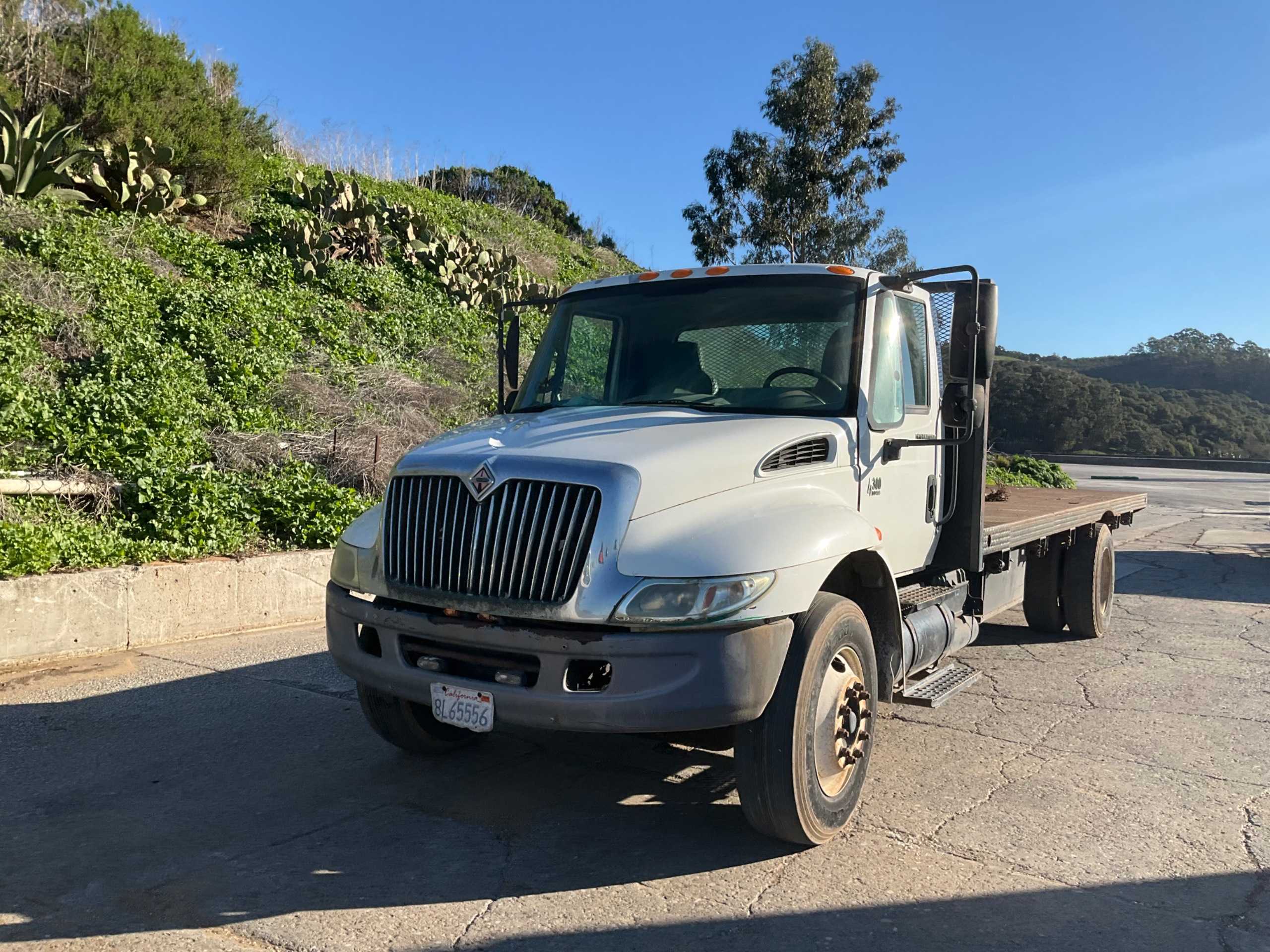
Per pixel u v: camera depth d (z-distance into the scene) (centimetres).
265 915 359
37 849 412
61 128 1465
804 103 3002
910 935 349
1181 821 458
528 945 340
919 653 530
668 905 371
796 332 495
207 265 1452
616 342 532
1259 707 657
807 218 3025
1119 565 1417
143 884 382
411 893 379
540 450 411
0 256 1133
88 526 802
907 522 525
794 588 389
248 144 1877
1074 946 344
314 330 1402
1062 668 766
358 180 2397
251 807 463
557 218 3616
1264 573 1345
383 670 427
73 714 592
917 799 484
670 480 395
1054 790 497
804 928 354
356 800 476
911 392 536
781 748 396
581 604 374
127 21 1622
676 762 538
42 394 938
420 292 1777
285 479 965
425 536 417
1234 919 364
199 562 794
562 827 447
